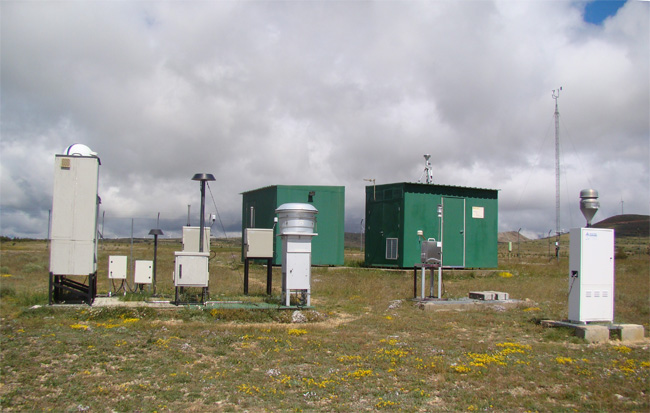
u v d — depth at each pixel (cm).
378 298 1712
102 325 1148
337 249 2980
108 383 732
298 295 1669
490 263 2898
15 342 930
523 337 1140
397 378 795
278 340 1023
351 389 734
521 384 777
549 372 841
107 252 3884
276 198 2905
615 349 1032
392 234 2783
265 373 802
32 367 794
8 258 3244
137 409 638
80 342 948
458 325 1265
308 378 779
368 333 1149
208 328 1138
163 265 2911
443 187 2806
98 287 1895
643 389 770
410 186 2731
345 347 984
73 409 632
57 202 1346
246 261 1642
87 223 1352
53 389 707
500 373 829
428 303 1507
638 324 1294
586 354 981
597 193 1239
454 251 2795
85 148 1415
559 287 2122
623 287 2223
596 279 1208
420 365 861
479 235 2878
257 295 1602
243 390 716
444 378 796
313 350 955
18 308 1356
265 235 1619
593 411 672
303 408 658
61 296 1410
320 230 2956
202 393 703
